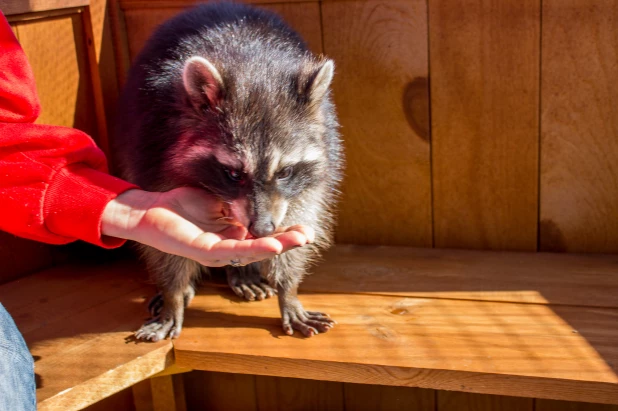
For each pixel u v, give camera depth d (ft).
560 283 5.01
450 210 5.36
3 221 4.29
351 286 5.11
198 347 4.75
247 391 5.43
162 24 5.24
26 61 4.34
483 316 4.83
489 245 5.36
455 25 5.10
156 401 5.32
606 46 4.97
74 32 5.31
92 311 5.02
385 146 5.34
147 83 4.96
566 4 4.96
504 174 5.24
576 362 4.54
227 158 4.69
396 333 4.76
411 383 4.60
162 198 4.40
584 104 5.06
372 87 5.28
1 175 4.25
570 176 5.17
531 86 5.09
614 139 5.08
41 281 5.28
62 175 4.29
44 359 4.70
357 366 4.61
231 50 4.90
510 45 5.06
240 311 4.99
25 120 4.32
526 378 4.50
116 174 5.53
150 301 5.01
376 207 5.44
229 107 4.72
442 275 5.15
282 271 4.81
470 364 4.56
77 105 5.37
